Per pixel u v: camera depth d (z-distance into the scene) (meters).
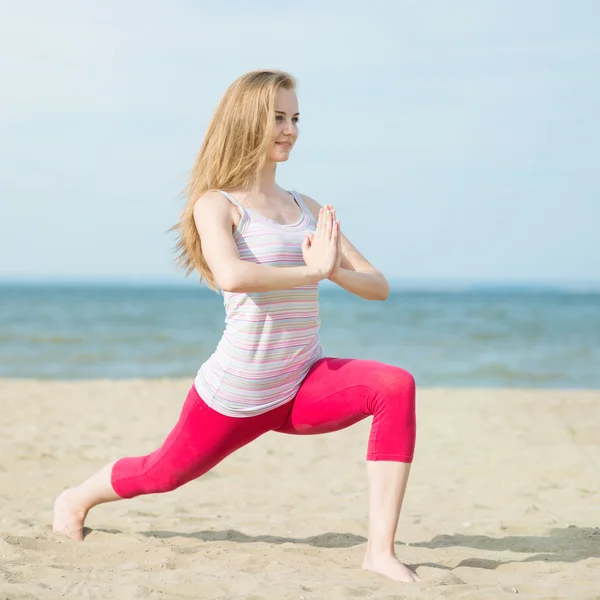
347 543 4.38
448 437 8.73
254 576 3.51
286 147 3.66
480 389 14.25
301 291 3.53
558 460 7.30
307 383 3.61
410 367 20.12
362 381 3.46
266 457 7.51
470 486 6.17
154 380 15.38
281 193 3.82
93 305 60.50
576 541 4.41
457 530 4.72
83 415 10.09
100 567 3.67
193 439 3.70
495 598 3.16
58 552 3.90
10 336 28.50
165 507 5.29
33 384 14.09
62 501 4.20
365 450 8.03
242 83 3.60
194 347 24.89
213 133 3.65
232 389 3.54
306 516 5.05
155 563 3.73
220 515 5.08
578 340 29.09
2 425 9.02
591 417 10.38
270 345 3.51
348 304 67.00
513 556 4.09
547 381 17.33
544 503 5.55
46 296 93.00
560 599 3.19
